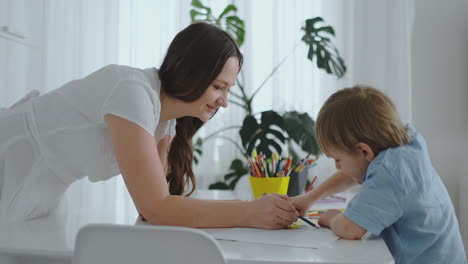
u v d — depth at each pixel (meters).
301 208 0.95
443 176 2.05
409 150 0.78
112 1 2.21
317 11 2.10
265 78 2.13
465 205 1.96
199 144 2.11
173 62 0.90
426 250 0.76
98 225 0.54
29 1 2.23
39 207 0.93
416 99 2.08
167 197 0.80
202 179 2.13
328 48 2.07
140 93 0.83
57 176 0.95
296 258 0.58
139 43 2.19
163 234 0.53
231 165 2.07
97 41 2.25
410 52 2.04
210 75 0.88
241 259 0.58
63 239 0.71
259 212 0.79
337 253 0.61
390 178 0.72
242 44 2.10
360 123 0.80
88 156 0.92
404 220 0.75
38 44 2.23
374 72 2.07
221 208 0.80
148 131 0.81
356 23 2.09
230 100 2.12
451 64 2.05
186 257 0.53
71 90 0.93
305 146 1.95
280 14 2.10
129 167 0.78
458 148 2.04
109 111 0.81
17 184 0.92
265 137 1.94
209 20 2.12
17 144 0.92
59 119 0.91
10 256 0.70
